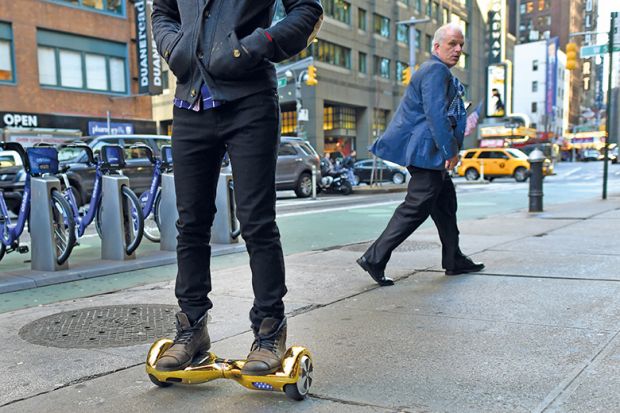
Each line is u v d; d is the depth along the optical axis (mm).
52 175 5434
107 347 3082
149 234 7215
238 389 2467
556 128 94062
